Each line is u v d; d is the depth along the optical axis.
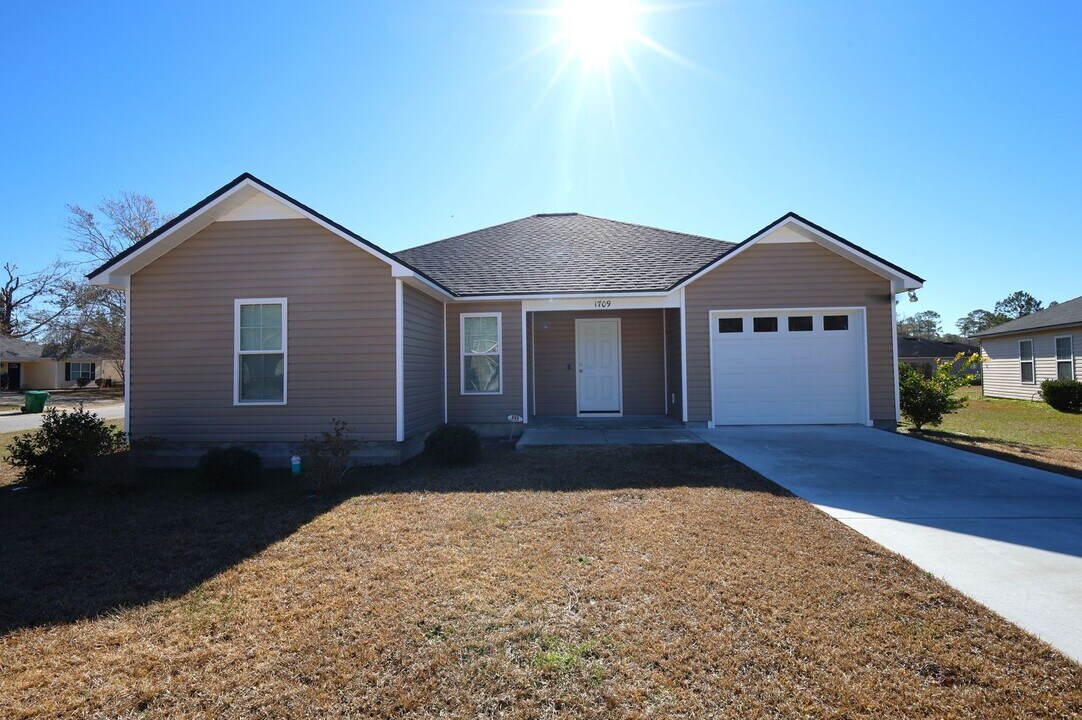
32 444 8.20
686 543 4.68
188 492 7.23
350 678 2.84
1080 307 19.97
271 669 2.94
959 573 3.99
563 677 2.80
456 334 11.88
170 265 9.18
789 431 10.99
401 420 8.97
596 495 6.34
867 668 2.82
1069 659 2.87
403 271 8.81
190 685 2.81
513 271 12.69
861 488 6.54
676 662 2.91
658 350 13.59
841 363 11.71
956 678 2.73
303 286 9.05
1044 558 4.27
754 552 4.45
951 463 7.96
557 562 4.32
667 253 13.51
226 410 9.09
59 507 6.54
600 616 3.42
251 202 9.12
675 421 12.29
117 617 3.59
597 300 11.80
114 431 8.95
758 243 11.62
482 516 5.62
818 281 11.57
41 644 3.26
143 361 9.20
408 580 4.05
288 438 9.02
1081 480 6.91
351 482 7.49
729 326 11.76
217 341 9.11
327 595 3.83
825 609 3.46
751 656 2.95
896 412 11.52
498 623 3.36
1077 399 17.19
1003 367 23.03
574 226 15.88
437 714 2.55
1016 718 2.43
